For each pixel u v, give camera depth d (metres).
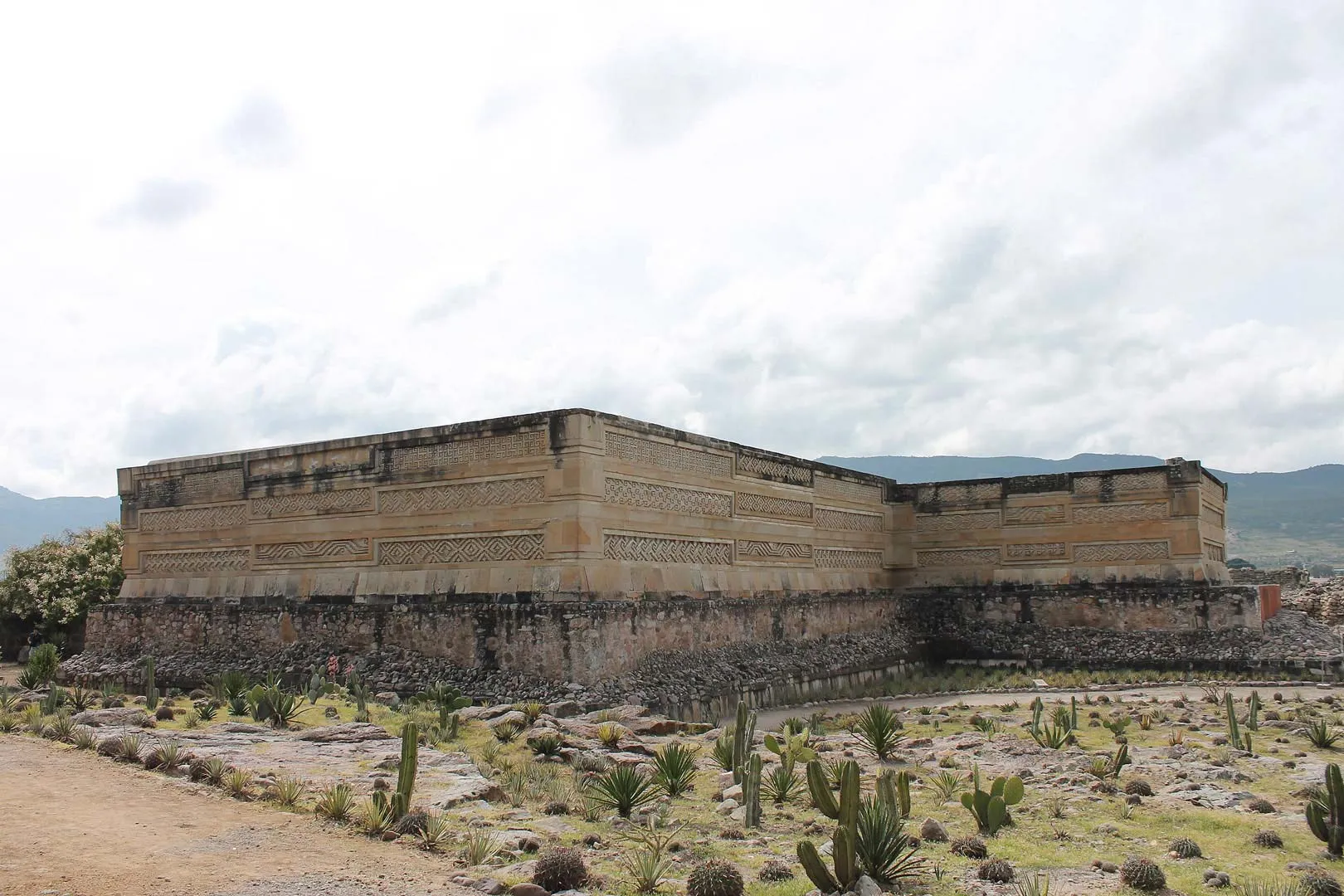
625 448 19.48
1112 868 7.85
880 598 29.83
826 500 27.94
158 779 9.59
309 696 16.47
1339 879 7.66
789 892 7.06
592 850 8.11
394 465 20.56
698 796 10.73
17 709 13.99
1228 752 13.40
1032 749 13.03
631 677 18.25
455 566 19.48
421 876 7.02
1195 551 27.92
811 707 21.77
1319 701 19.66
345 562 21.08
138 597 24.78
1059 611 29.39
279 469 22.42
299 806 8.82
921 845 8.55
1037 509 30.42
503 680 17.67
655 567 20.14
